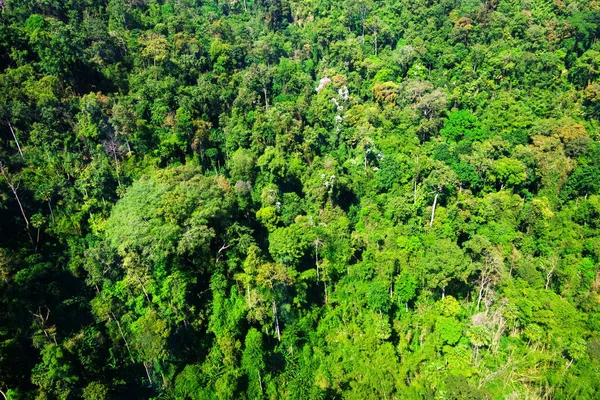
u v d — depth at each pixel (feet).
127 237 223.10
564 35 437.58
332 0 528.63
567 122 353.92
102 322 216.95
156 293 219.20
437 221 278.26
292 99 373.81
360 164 323.98
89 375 199.21
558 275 262.26
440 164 301.84
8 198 233.55
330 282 255.29
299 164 307.37
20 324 198.08
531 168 321.11
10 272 207.82
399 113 363.35
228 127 325.83
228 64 398.62
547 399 209.36
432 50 442.50
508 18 468.75
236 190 276.82
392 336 236.22
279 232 247.50
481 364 220.02
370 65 416.87
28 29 316.81
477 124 359.87
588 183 309.63
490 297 246.47
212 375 209.77
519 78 411.13
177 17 420.36
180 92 331.16
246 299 227.20
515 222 288.92
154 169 280.72
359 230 283.38
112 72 332.60
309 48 465.88
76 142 276.00
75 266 228.02
